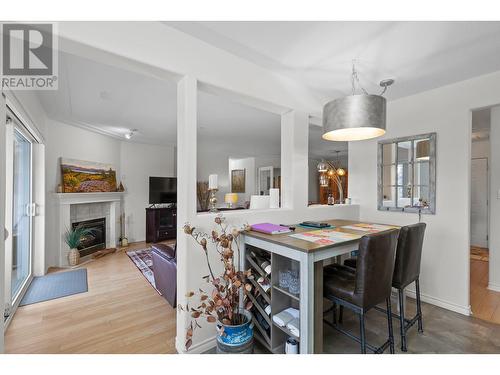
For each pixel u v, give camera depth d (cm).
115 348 183
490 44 181
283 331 173
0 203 146
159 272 276
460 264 236
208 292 184
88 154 449
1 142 149
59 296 272
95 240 462
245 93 208
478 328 208
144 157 575
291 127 249
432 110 257
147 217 553
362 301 145
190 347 175
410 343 187
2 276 146
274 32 173
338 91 266
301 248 141
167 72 171
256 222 215
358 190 319
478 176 492
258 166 779
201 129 465
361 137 196
